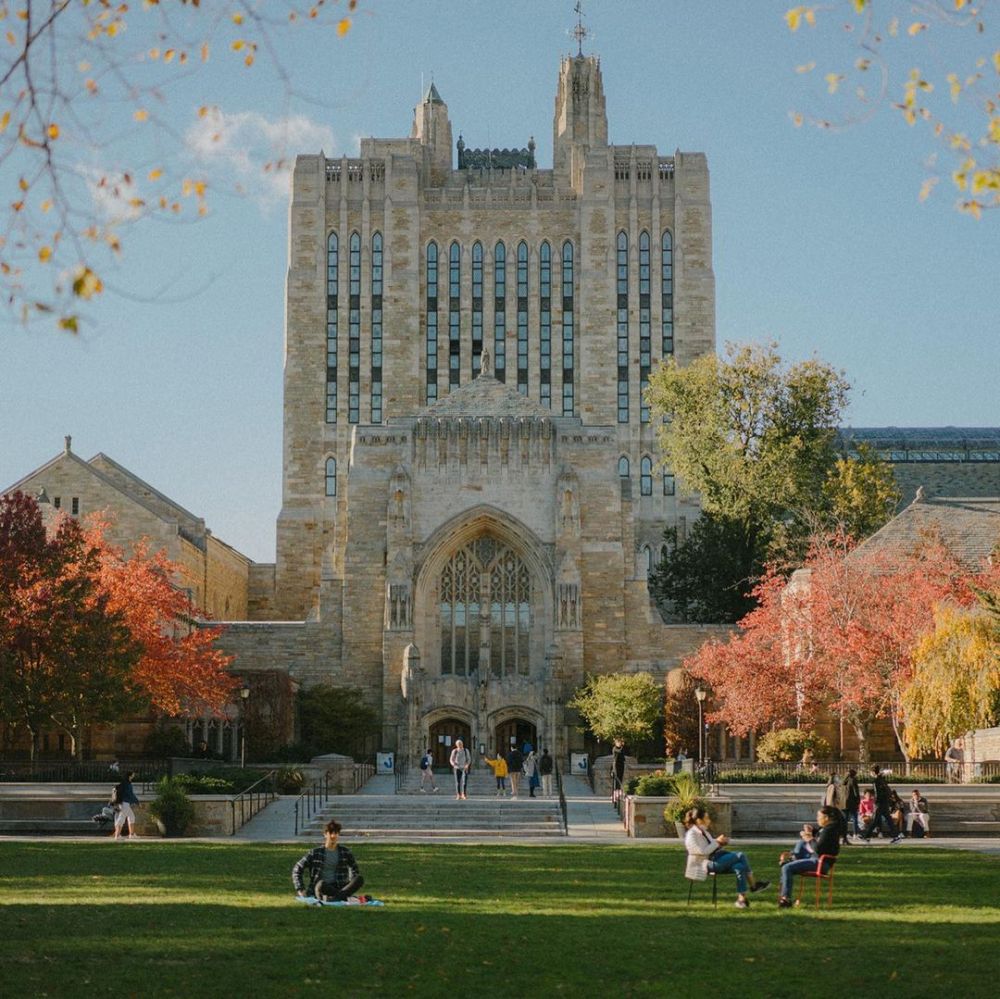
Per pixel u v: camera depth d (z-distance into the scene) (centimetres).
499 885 4181
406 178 16950
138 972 2647
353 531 11556
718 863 3666
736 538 12694
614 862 4938
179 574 11969
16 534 8388
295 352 16650
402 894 3938
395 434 11606
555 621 11231
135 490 13775
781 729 9169
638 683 10431
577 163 17588
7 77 1759
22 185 1802
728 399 13075
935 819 6334
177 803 6128
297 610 16112
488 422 11569
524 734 11106
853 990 2539
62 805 6388
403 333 16725
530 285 17012
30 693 8244
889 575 8925
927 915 3450
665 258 16950
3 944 2919
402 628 11200
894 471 15212
